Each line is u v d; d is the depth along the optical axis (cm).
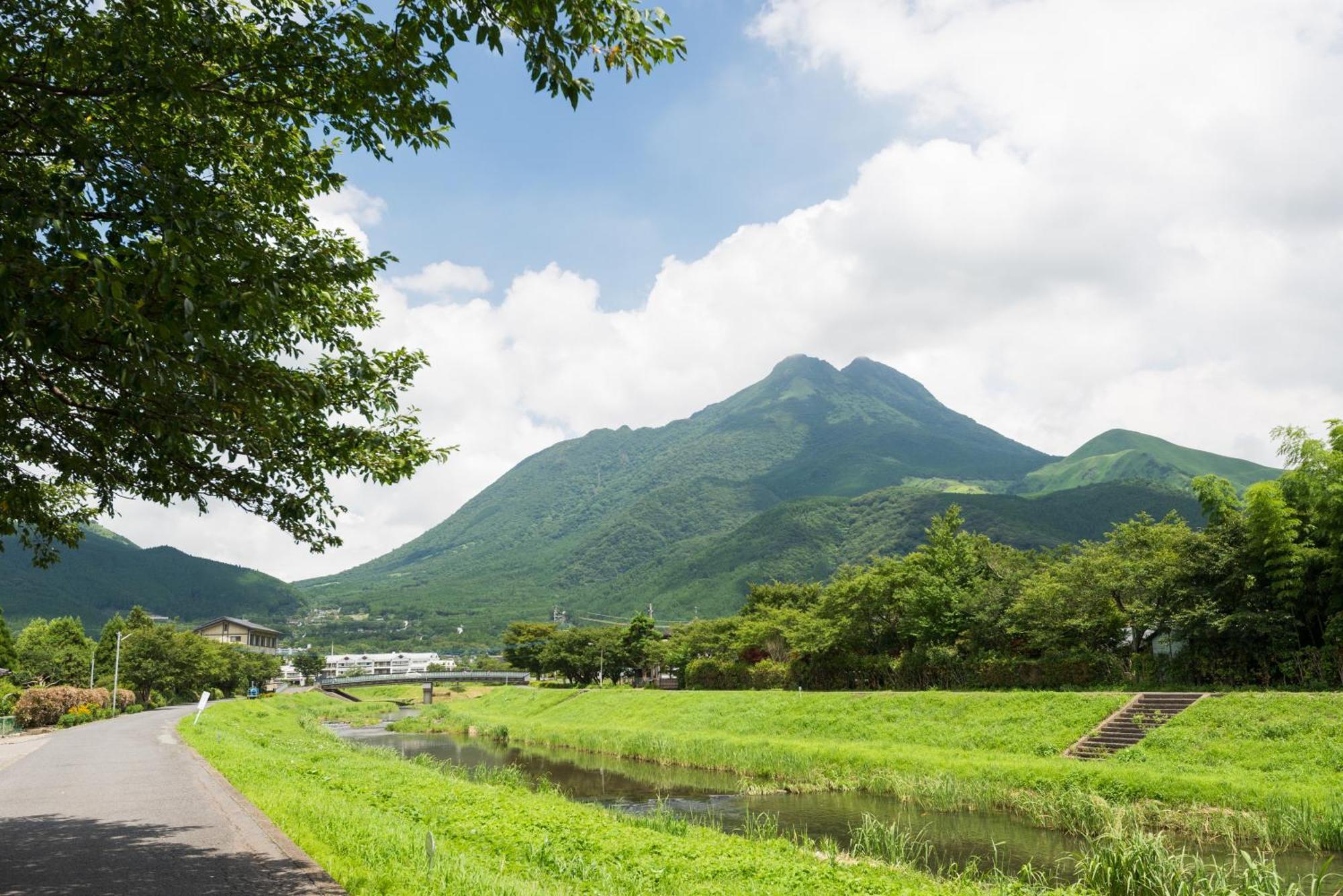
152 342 702
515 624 12150
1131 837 1847
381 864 940
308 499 1048
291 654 19325
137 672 7594
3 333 601
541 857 1217
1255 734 2641
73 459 857
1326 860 1755
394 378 1195
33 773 2055
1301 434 3362
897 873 1420
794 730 4356
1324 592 3222
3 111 677
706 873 1219
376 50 752
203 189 791
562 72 702
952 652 4462
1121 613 3825
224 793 1605
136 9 696
